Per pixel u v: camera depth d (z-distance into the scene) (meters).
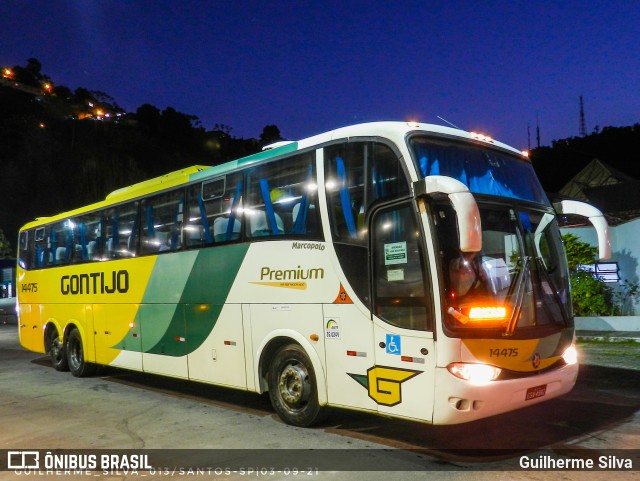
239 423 6.86
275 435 6.23
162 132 78.94
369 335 5.59
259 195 7.09
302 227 6.42
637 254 12.73
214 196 7.81
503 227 5.61
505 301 5.26
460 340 4.95
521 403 5.27
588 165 33.16
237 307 7.21
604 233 6.07
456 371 4.92
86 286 10.65
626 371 9.00
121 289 9.59
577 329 12.91
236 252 7.30
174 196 8.58
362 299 5.68
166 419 7.24
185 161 74.56
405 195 5.38
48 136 60.81
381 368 5.46
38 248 12.76
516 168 6.38
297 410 6.46
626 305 12.98
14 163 56.28
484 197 5.59
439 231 5.14
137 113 79.62
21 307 13.40
